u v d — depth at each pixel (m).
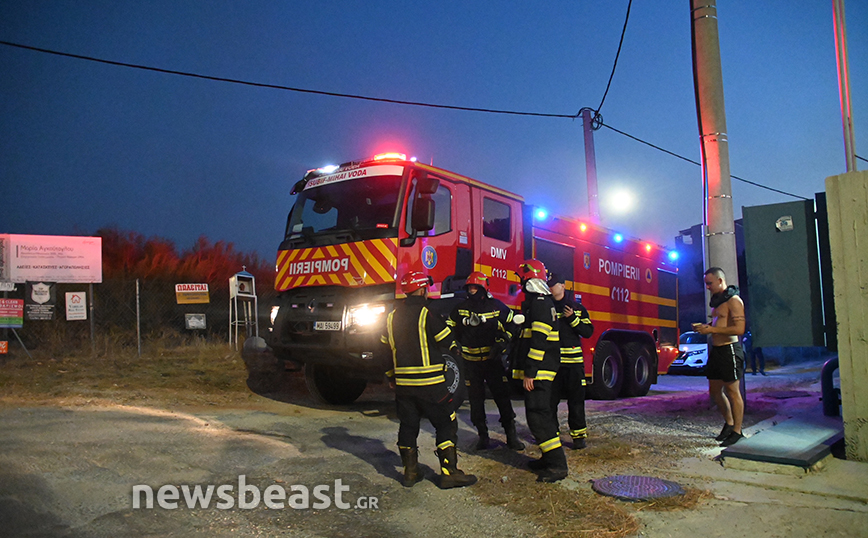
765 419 7.82
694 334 19.89
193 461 5.54
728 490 4.86
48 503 4.32
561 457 5.22
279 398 9.63
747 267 7.26
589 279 10.98
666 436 6.91
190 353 13.98
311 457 5.88
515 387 5.82
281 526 4.21
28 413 7.38
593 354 10.59
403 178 7.80
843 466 5.39
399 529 4.21
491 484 5.14
